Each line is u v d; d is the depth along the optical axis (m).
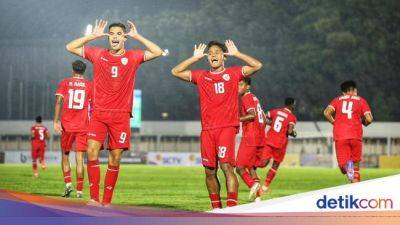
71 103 31.52
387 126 166.25
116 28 22.17
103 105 22.36
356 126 33.38
